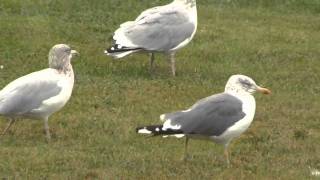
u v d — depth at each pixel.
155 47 18.95
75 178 12.70
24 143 14.41
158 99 17.64
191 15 19.48
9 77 18.78
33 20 23.33
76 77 18.83
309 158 14.33
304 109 17.62
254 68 20.86
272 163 14.02
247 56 21.91
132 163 13.50
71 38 22.25
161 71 19.94
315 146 15.09
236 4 27.59
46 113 14.48
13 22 22.95
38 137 14.83
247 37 23.78
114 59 20.58
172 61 19.52
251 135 15.62
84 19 24.06
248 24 25.39
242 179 12.94
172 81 19.03
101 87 18.20
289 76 20.36
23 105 14.20
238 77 13.80
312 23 26.27
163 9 19.44
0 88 17.88
